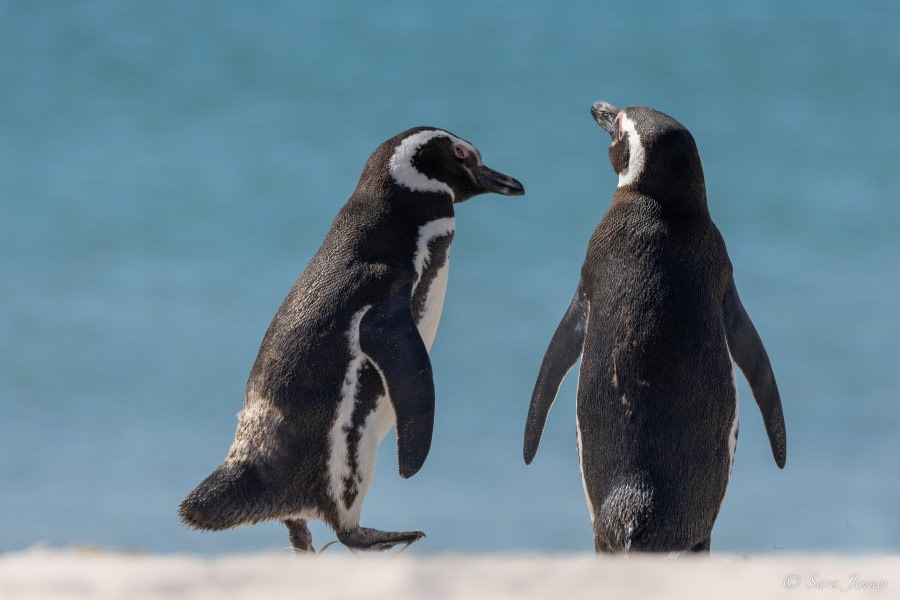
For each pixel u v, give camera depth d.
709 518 25.09
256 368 29.12
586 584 17.27
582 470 25.77
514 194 32.03
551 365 28.72
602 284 26.52
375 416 28.97
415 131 31.70
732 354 26.92
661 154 27.45
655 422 24.77
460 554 25.27
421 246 30.70
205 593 17.16
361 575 17.98
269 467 28.11
